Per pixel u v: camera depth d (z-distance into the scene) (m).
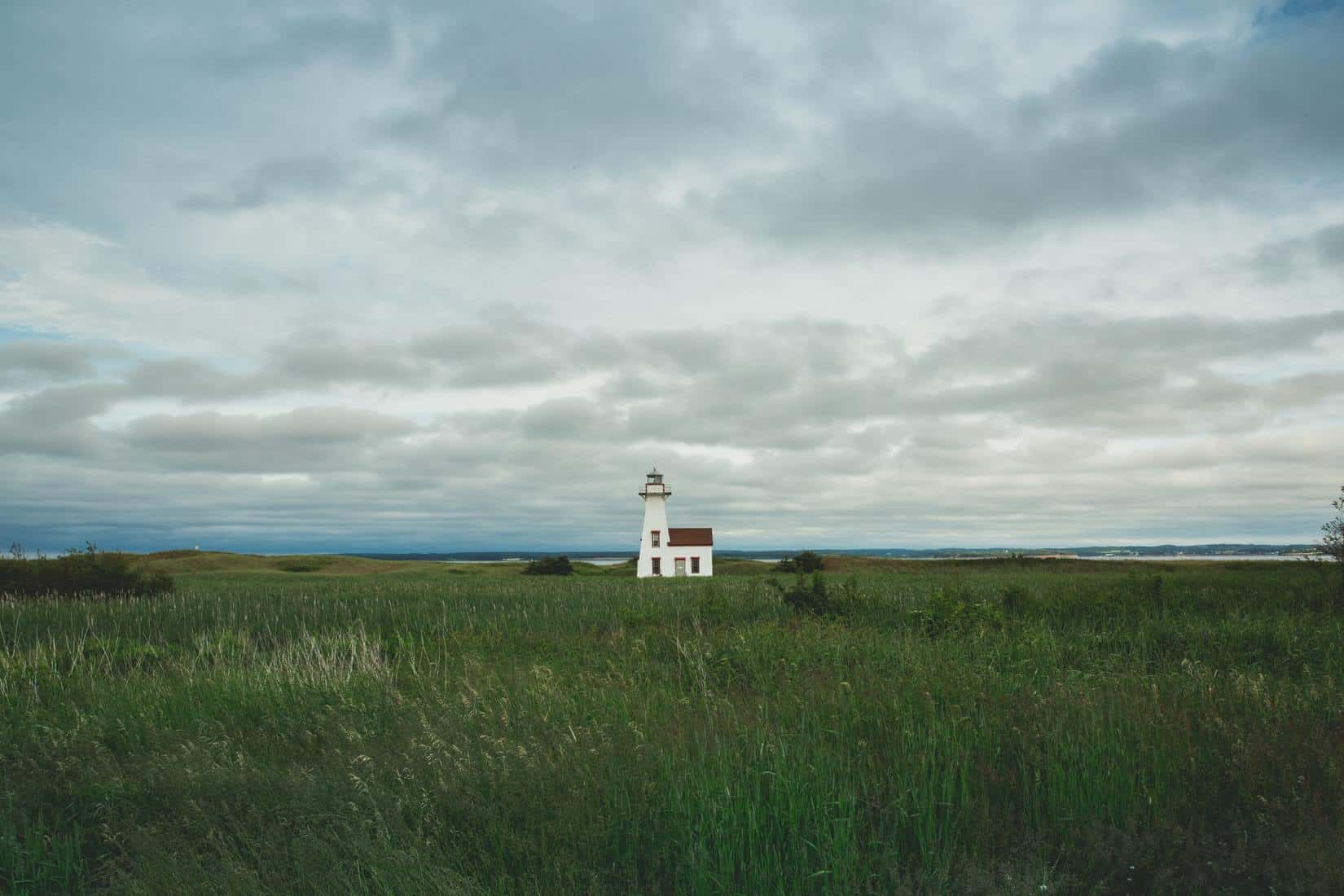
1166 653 12.22
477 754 6.96
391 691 9.98
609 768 6.45
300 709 9.30
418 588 35.53
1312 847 4.96
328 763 7.22
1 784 7.07
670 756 6.71
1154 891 4.78
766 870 4.93
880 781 6.22
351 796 6.23
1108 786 5.91
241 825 5.98
